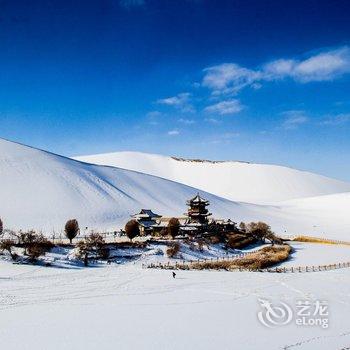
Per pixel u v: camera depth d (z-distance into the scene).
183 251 94.25
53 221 122.62
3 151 165.00
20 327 40.53
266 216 188.50
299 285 63.84
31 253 73.94
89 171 174.50
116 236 108.88
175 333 39.75
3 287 56.47
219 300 53.31
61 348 35.31
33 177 149.62
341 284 65.19
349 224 178.62
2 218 119.38
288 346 37.06
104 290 57.38
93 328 40.66
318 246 120.06
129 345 36.34
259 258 91.19
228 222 135.25
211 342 37.50
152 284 62.38
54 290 56.19
